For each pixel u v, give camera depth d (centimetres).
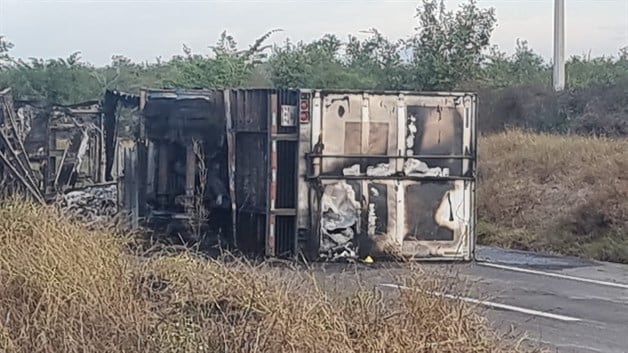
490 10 3781
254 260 1118
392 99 1356
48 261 720
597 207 1752
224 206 1386
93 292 704
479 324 704
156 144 1422
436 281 716
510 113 3338
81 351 663
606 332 984
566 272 1412
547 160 2231
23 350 657
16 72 2770
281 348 651
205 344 680
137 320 693
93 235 804
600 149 2286
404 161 1361
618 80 3372
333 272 1177
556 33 3531
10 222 794
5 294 696
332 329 661
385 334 655
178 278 775
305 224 1331
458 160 1381
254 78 3219
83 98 2777
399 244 1358
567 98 3250
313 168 1331
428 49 3759
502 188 2075
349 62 3828
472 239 1397
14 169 1523
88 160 1627
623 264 1529
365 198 1347
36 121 1631
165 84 3022
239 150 1374
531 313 1074
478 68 3750
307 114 1329
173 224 1382
